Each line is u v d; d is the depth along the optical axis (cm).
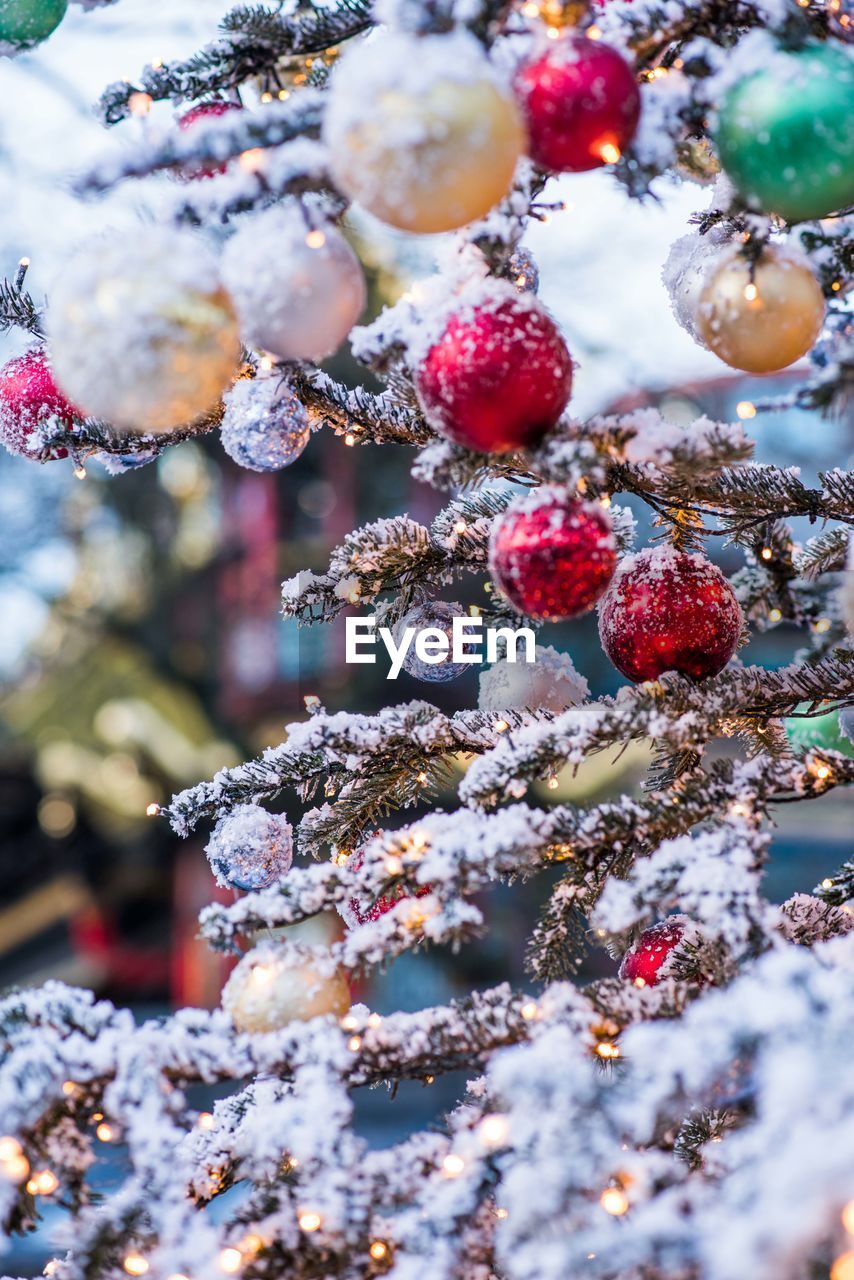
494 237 145
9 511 779
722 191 156
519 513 146
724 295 145
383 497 675
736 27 144
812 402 142
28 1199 142
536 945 164
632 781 402
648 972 167
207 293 138
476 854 147
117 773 779
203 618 773
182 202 139
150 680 775
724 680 163
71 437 164
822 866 514
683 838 148
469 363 141
